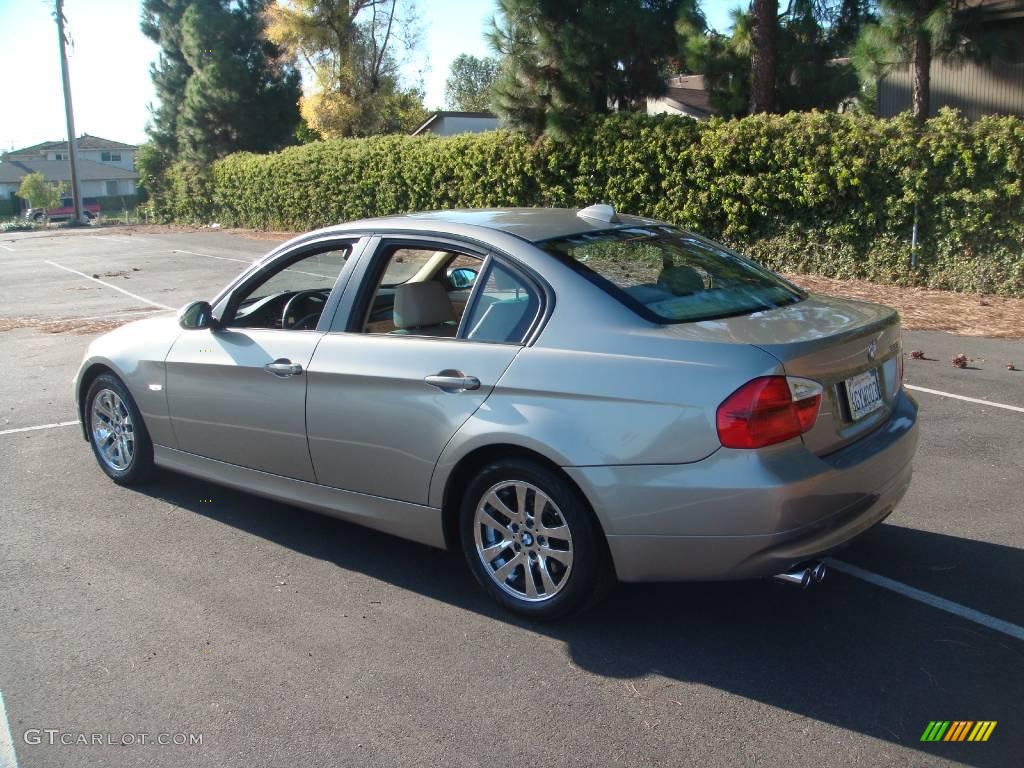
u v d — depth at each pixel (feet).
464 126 133.80
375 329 14.57
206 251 81.87
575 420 11.81
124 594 14.20
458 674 11.73
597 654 12.13
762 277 14.61
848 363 11.94
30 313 45.47
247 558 15.48
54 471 20.07
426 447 13.26
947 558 14.62
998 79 58.23
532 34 55.01
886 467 12.26
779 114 53.57
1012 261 38.32
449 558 15.35
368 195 79.87
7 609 13.75
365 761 10.03
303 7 115.96
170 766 10.07
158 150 127.54
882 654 11.91
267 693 11.41
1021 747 9.98
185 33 115.44
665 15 54.75
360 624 13.12
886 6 44.55
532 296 12.89
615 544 11.73
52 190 249.96
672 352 11.51
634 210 52.85
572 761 9.92
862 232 43.04
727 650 12.14
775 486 10.80
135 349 17.84
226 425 16.16
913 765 9.71
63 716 11.07
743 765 9.77
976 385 25.07
